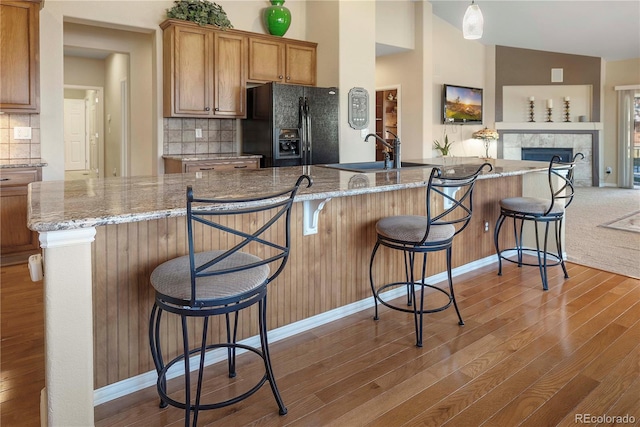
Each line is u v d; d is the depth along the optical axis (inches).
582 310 108.9
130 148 228.2
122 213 58.1
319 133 203.6
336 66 211.8
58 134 167.0
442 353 88.1
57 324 58.3
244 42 196.7
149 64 215.9
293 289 96.0
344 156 215.3
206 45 186.1
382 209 111.9
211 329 84.5
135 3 179.0
